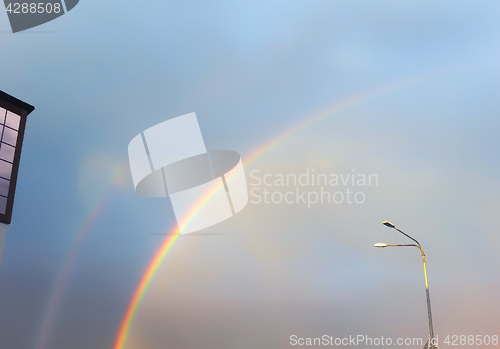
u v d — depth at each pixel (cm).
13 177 2064
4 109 2081
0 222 1958
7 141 2066
